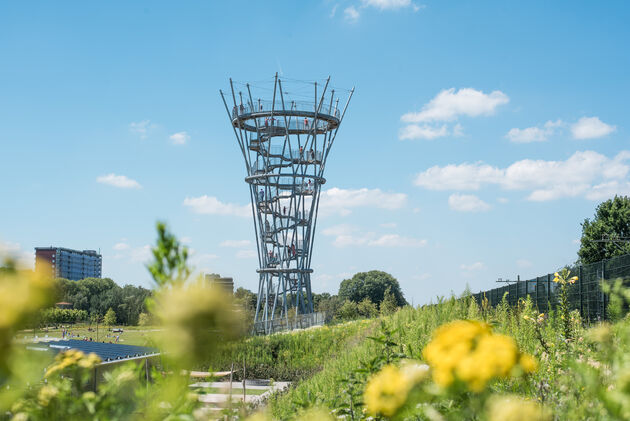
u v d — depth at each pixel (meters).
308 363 20.00
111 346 8.81
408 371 1.59
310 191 51.41
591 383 1.78
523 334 7.03
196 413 1.24
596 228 48.81
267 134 48.81
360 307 67.62
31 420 1.17
